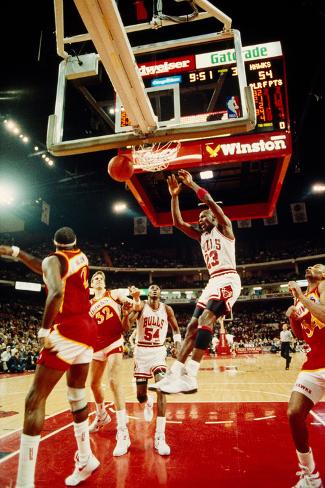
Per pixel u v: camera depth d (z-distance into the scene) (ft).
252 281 117.08
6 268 93.86
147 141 10.74
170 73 18.25
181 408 19.95
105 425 16.39
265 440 13.17
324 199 111.24
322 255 107.96
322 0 38.81
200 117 16.80
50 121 10.82
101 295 14.88
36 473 10.46
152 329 15.39
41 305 100.99
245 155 21.50
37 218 93.71
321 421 15.55
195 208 29.53
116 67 8.46
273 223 109.40
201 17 10.89
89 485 9.48
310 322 9.71
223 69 17.65
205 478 9.75
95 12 7.16
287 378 32.30
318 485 8.72
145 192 28.27
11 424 16.96
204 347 8.34
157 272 121.70
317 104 57.57
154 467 10.73
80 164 84.89
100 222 123.95
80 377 10.00
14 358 50.19
